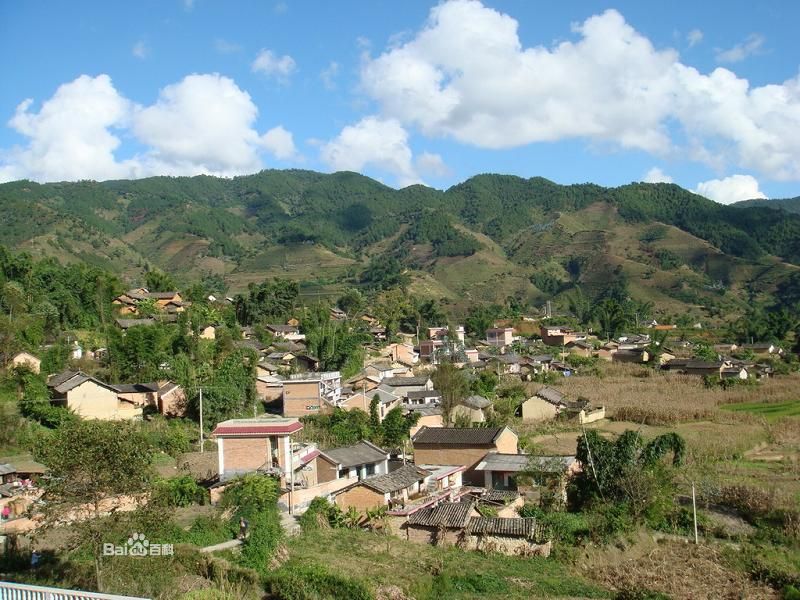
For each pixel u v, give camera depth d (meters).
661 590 30.89
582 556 35.16
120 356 69.94
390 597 27.30
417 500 42.84
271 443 41.06
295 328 116.56
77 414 54.72
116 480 23.05
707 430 65.94
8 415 52.00
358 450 47.06
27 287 88.50
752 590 30.83
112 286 100.31
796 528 39.44
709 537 39.22
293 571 27.98
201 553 28.77
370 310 156.38
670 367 112.19
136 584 24.73
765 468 52.47
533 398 75.81
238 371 66.50
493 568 32.97
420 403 75.25
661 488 42.44
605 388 93.00
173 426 57.69
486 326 155.38
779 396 84.06
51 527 23.53
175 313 100.88
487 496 44.25
